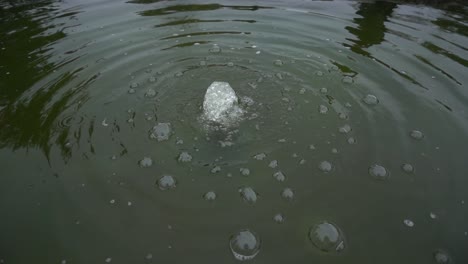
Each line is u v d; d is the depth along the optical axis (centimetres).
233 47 360
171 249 173
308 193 203
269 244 175
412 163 221
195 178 213
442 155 226
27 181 211
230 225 184
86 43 371
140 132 248
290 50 354
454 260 166
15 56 349
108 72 319
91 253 172
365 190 204
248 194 201
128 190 205
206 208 194
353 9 439
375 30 386
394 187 206
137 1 480
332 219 187
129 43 370
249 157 228
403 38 366
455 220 185
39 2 488
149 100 281
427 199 197
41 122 256
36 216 191
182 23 411
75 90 294
